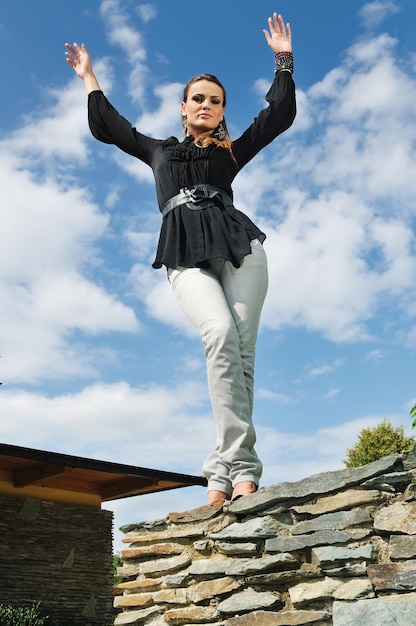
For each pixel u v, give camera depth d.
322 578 2.80
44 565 9.16
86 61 3.96
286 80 3.74
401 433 12.98
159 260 3.52
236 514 3.16
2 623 8.14
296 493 2.98
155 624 3.26
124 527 3.60
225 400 3.28
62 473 8.64
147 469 8.85
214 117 3.65
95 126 3.86
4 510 8.99
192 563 3.24
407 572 2.60
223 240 3.39
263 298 3.55
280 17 3.90
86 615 9.38
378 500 2.79
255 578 2.96
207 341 3.32
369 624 2.58
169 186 3.56
